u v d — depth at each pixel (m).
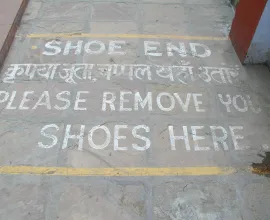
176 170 3.97
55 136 4.25
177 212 3.62
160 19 6.20
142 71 5.13
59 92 4.77
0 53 5.12
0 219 3.51
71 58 5.29
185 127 4.41
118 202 3.68
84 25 5.95
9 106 4.58
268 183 3.90
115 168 3.96
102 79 4.98
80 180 3.85
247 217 3.61
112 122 4.42
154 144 4.21
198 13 6.39
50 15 6.15
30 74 5.02
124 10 6.35
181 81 5.01
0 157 4.03
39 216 3.55
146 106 4.64
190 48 5.58
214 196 3.77
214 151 4.17
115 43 5.60
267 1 4.50
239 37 5.38
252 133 4.38
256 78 5.12
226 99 4.79
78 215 3.56
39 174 3.89
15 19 5.80
